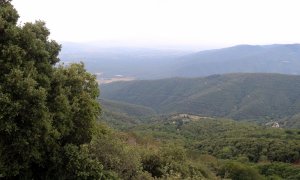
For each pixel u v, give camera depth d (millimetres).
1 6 14758
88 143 17453
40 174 16000
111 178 16500
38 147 14305
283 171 66500
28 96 12977
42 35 15953
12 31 13766
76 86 17062
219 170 55844
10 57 13469
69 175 15555
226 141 91750
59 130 15133
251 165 71062
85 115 16812
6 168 13469
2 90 12750
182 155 27422
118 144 18734
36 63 14812
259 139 88438
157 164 24359
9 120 12609
